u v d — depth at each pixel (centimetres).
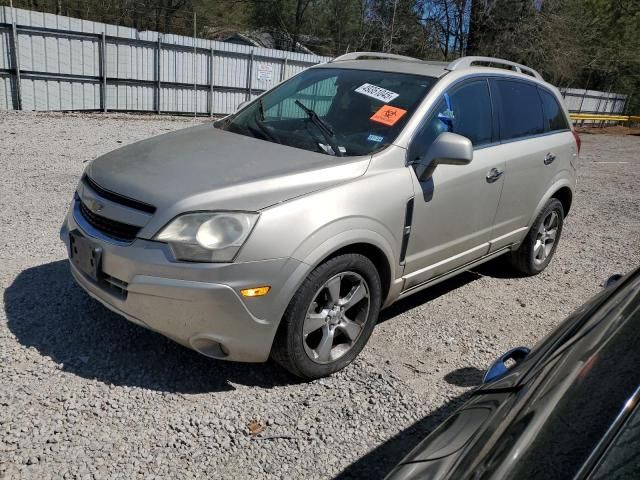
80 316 381
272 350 319
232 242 288
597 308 202
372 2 3053
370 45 3070
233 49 1952
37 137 1081
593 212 876
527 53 2567
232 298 289
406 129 372
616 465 126
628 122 3291
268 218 296
